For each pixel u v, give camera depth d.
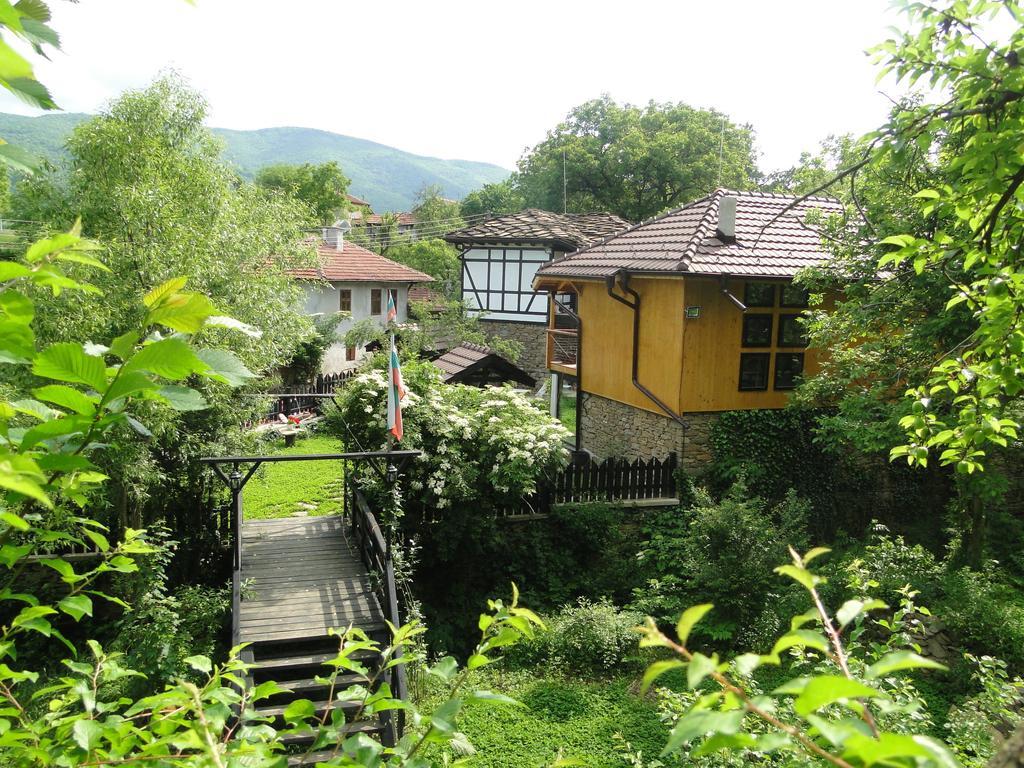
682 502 13.52
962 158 4.21
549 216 29.59
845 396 11.76
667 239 14.74
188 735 1.72
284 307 12.58
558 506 12.86
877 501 14.45
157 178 10.66
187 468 10.73
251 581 9.45
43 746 1.94
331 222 49.38
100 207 10.34
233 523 9.30
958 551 12.56
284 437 18.84
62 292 8.35
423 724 2.03
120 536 9.79
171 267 10.02
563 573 12.36
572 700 9.07
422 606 11.04
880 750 0.93
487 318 28.38
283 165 54.22
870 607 1.29
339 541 11.02
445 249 40.81
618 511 13.08
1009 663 9.09
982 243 4.73
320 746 1.99
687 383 13.46
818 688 0.95
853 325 11.16
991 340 4.44
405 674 8.05
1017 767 1.64
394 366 9.81
